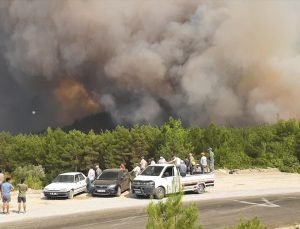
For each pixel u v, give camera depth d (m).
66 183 23.88
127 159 102.06
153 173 23.30
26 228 15.58
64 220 17.14
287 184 31.02
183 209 9.10
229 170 41.38
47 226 15.95
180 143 75.69
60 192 22.94
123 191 25.25
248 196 24.25
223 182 32.03
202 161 27.89
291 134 58.69
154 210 8.96
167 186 22.81
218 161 50.09
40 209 19.94
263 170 42.34
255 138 63.12
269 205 21.09
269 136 60.56
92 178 25.55
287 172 42.44
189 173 27.16
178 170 23.58
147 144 99.50
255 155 55.84
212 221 16.98
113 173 24.95
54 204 21.47
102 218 17.53
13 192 26.67
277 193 25.70
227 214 18.55
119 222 16.66
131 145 101.62
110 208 20.06
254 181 32.97
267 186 29.59
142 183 22.45
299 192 26.31
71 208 20.14
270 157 50.44
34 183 32.47
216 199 22.94
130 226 15.89
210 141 73.81
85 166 106.88
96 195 24.55
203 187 25.30
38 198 23.83
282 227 16.02
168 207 8.96
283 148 54.03
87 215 18.27
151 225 8.80
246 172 41.00
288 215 18.45
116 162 101.44
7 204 18.80
